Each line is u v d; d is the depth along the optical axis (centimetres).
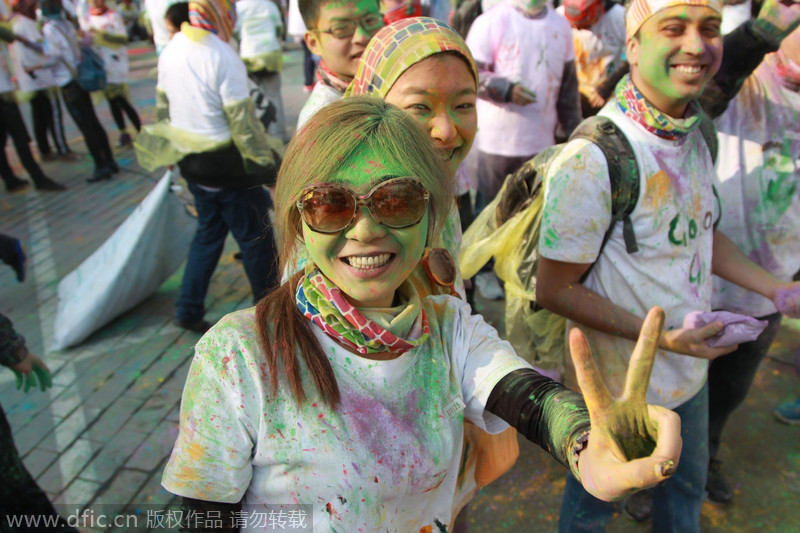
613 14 372
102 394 323
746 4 246
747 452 280
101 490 262
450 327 116
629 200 165
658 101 164
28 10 600
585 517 196
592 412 82
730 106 218
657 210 167
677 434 78
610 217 167
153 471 272
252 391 99
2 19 588
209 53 308
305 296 103
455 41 141
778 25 185
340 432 99
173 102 320
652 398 182
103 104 948
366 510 101
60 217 553
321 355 101
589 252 168
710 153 181
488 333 117
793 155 218
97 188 620
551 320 207
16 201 588
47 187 612
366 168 93
